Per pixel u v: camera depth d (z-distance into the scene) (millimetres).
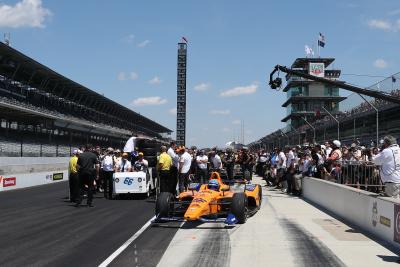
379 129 24625
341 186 12602
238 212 11055
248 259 7430
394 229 8438
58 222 11742
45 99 46500
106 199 17953
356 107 26266
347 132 28859
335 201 13023
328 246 8438
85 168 15258
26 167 28875
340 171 15289
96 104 62125
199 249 8234
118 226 11000
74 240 9211
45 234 9953
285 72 18812
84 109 57719
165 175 15234
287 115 83375
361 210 10484
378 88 21484
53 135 43312
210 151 22812
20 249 8359
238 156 26875
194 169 21688
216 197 11617
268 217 12359
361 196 10500
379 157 9617
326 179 16516
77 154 17188
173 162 16359
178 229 10516
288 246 8461
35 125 39750
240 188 13719
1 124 34125
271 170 24484
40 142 38375
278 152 24438
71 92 52812
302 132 35312
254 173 39219
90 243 8883
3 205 16094
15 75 39906
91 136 55594
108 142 63938
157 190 15719
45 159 35031
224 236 9555
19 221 11984
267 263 7148
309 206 15000
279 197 18281
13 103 34562
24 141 35031
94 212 13789
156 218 11359
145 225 11117
